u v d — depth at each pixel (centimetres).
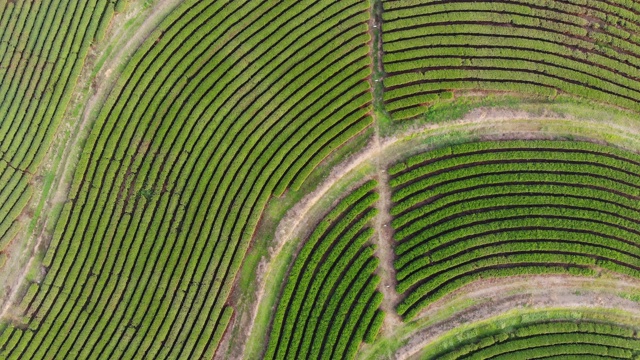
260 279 3600
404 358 3559
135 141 3709
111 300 3553
